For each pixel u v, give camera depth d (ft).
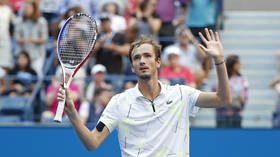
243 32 82.94
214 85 70.44
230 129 64.75
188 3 78.18
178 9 78.48
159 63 36.24
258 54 80.89
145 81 35.53
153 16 77.20
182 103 35.76
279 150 64.54
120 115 35.73
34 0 75.15
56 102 68.44
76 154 64.90
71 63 38.34
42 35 75.36
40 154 64.90
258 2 86.28
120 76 70.23
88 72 72.43
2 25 75.10
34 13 75.20
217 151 64.64
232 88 67.56
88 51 38.34
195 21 77.51
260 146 64.69
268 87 77.30
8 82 70.38
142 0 77.20
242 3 86.28
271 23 83.82
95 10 79.51
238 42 82.02
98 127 35.81
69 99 34.63
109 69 72.33
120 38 73.10
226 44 81.87
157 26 76.54
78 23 43.09
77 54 38.45
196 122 71.92
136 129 35.47
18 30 75.15
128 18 78.69
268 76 78.48
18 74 71.77
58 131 65.00
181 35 73.51
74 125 34.88
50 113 68.08
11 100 69.05
